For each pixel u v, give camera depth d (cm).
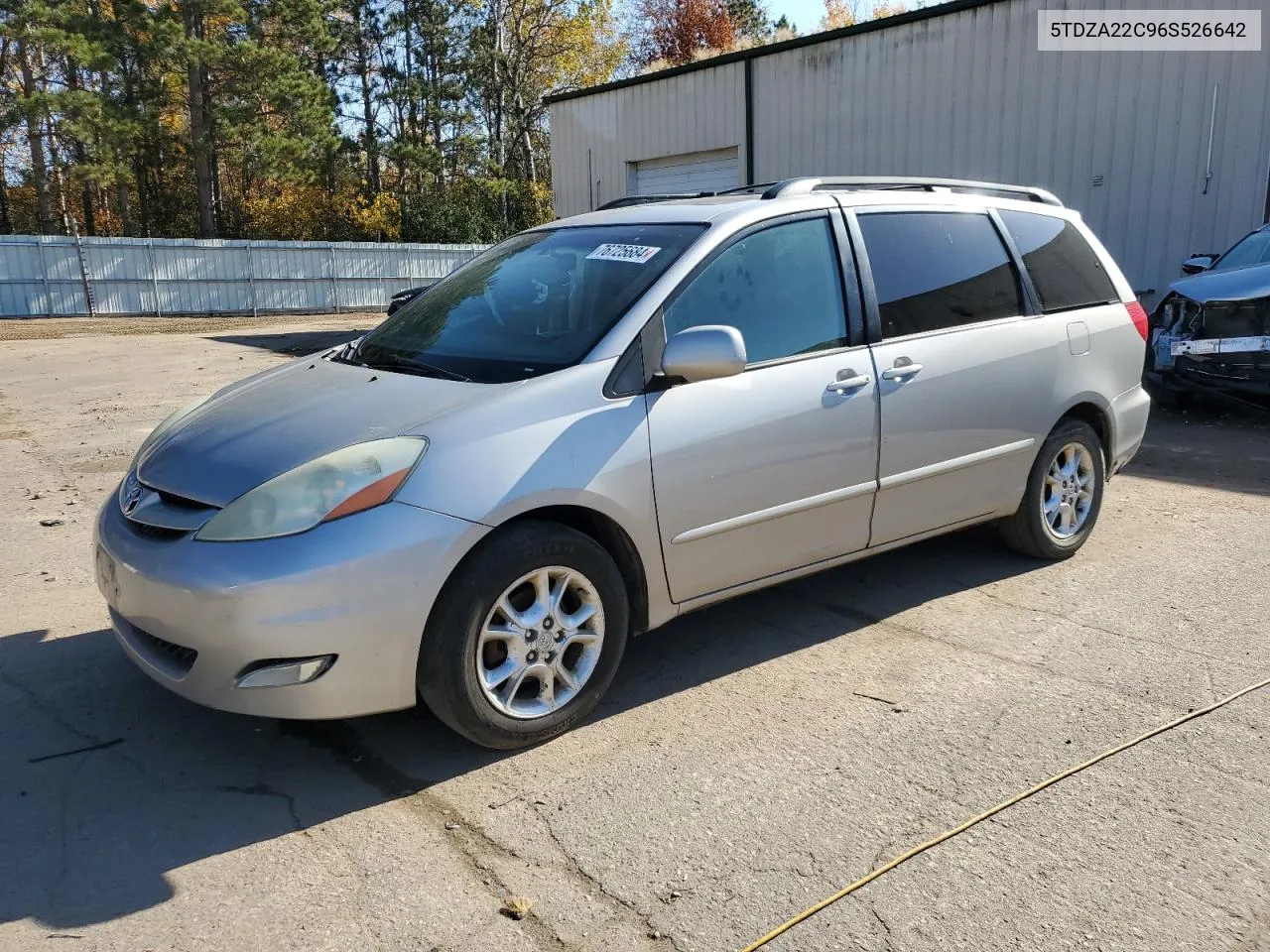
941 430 424
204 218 3669
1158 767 314
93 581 499
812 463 381
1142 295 1220
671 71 1688
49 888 261
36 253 2609
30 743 337
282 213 4341
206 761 326
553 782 311
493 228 4153
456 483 301
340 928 245
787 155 1556
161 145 3853
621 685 379
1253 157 1116
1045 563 509
